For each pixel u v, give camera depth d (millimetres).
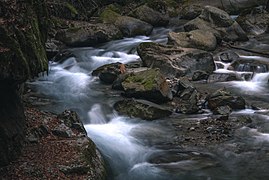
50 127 8281
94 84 13125
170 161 8297
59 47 17109
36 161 6871
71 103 11320
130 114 10477
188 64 14008
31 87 12688
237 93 12391
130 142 9031
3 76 5969
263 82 13391
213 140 9156
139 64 14664
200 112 10758
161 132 9602
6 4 6402
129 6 24281
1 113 6762
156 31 20594
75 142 7711
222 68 14688
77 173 6738
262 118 10344
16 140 7000
